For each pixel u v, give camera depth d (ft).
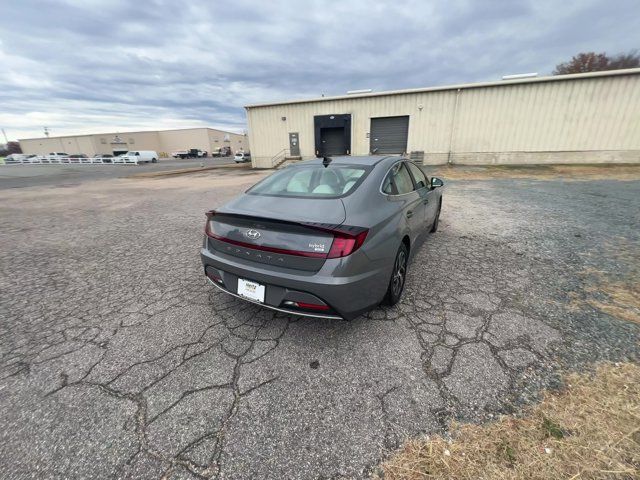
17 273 12.34
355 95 62.69
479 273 11.02
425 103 59.26
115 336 7.97
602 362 6.41
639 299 8.95
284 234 6.84
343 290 6.44
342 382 6.17
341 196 7.83
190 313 8.98
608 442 4.69
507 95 54.65
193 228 19.26
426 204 12.03
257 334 7.85
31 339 7.90
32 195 39.17
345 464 4.60
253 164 75.72
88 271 12.42
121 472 4.56
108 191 41.68
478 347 7.04
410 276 10.91
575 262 11.77
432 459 4.58
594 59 115.03
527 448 4.66
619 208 21.02
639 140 49.65
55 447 4.97
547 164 54.70
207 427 5.28
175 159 199.52
